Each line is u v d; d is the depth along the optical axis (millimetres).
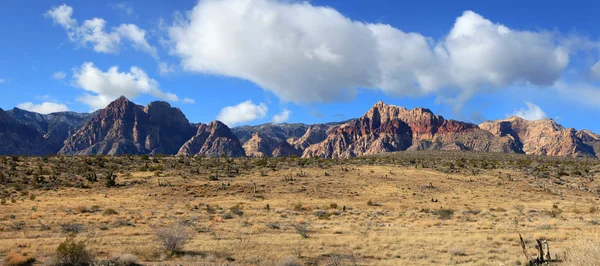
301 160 129500
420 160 147875
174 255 23719
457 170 115562
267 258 23250
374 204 67250
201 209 55125
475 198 76562
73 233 29453
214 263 21938
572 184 94500
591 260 15320
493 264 21062
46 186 76500
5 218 40125
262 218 45250
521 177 104312
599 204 68875
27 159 106688
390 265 21672
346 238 30359
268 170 106000
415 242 28391
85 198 66062
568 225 37750
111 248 25406
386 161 140750
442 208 60750
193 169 102750
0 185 74625
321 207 61562
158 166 104875
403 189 85375
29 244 25938
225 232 33344
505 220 44188
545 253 21234
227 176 95562
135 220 39844
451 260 22641
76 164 103438
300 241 28812
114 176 83625
